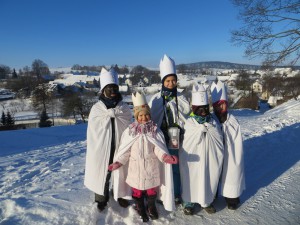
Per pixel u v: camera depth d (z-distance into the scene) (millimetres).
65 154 8242
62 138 12234
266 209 4336
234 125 4211
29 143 11242
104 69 4125
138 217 3969
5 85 91562
